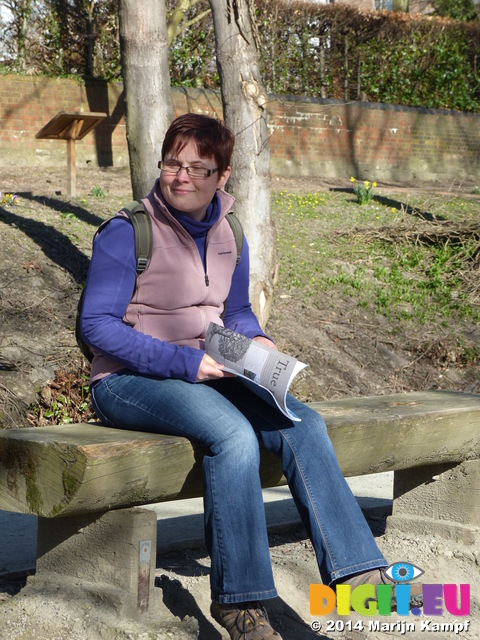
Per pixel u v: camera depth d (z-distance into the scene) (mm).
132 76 7770
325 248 10977
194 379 2762
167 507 4699
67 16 15195
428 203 13711
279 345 8281
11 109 13789
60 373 6844
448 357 9000
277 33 17469
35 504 2598
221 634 2920
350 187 15039
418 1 24641
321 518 2670
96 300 2789
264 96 7520
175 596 3072
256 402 2895
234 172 7559
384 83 18547
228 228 3092
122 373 2889
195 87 16109
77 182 12531
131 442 2562
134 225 2834
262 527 2598
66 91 14281
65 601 2756
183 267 2896
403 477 3920
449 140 18141
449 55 19047
